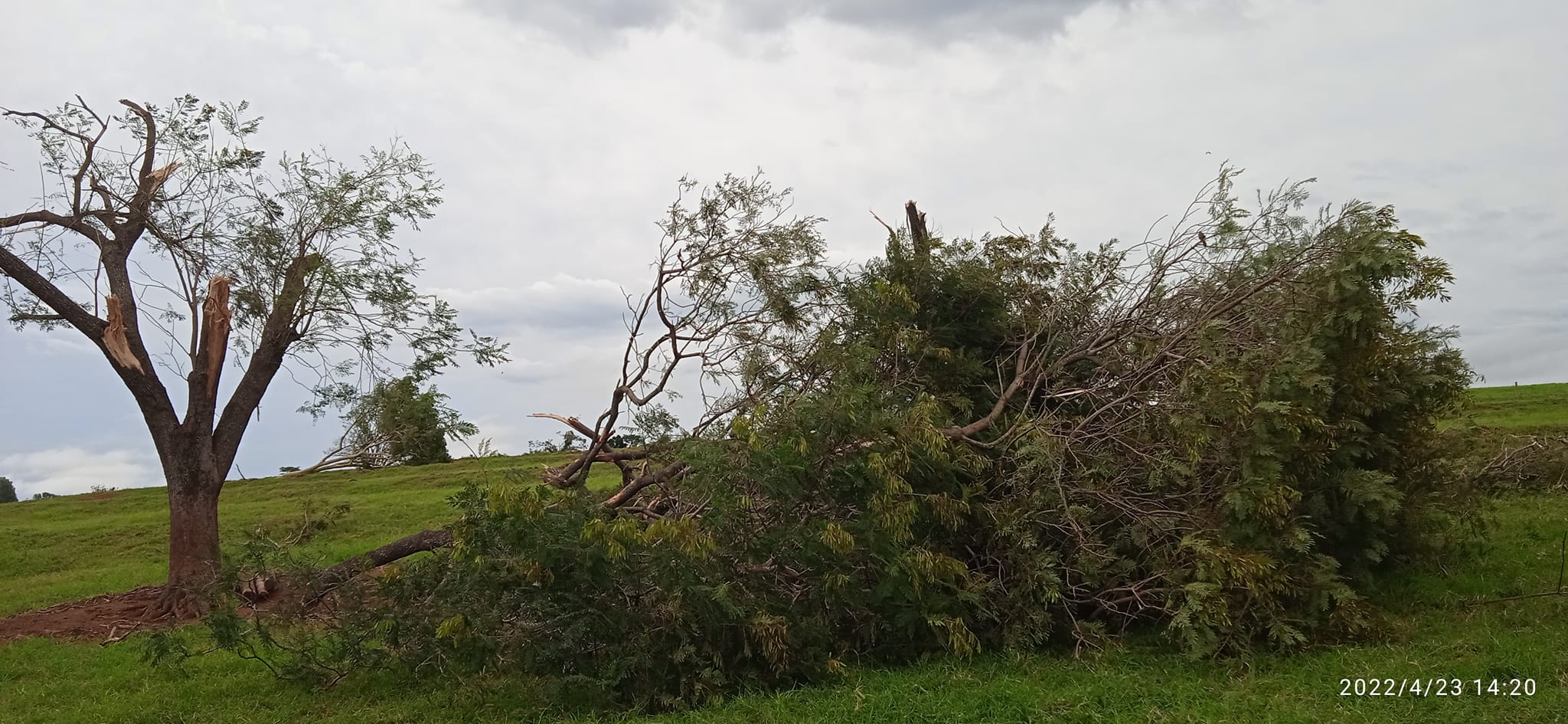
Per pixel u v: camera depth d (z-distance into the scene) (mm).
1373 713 5121
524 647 6797
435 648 7367
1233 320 8422
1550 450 11336
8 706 7840
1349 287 7223
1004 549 7688
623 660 6582
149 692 7930
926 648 7223
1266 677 6039
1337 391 7559
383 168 13039
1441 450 8297
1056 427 8219
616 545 6426
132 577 15438
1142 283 9078
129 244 12570
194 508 12055
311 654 8109
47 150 12328
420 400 13727
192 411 12164
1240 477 7035
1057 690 6031
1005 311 9445
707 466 7074
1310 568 6773
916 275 9359
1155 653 6891
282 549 9344
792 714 5961
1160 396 8016
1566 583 7473
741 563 7055
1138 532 7320
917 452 7398
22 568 18203
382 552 10773
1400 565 8242
